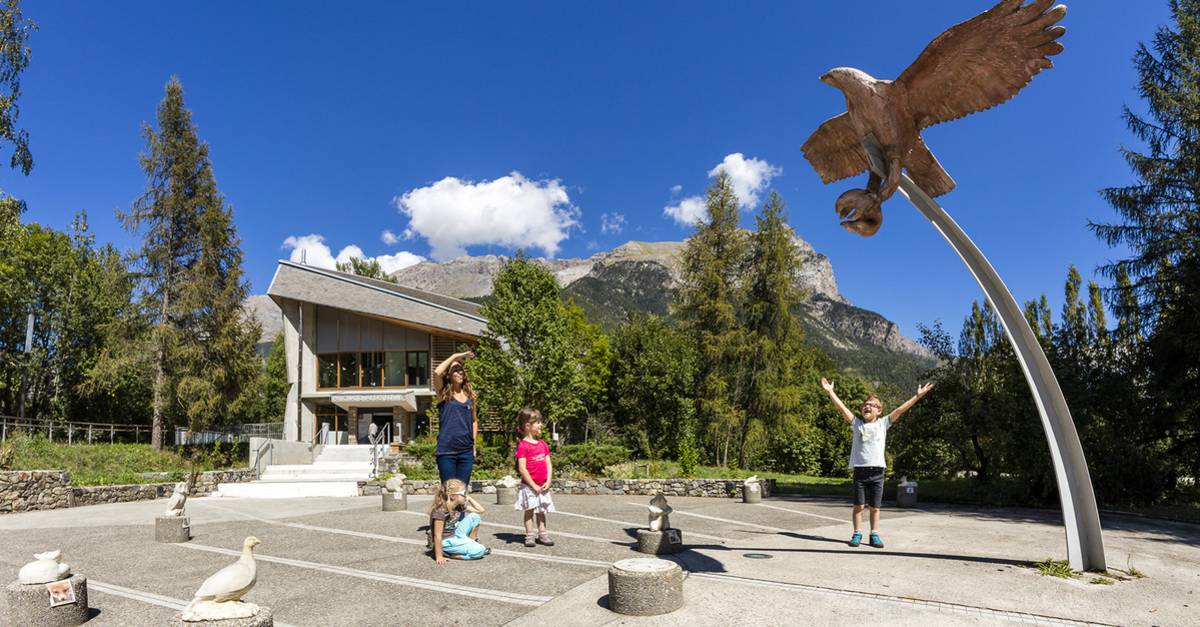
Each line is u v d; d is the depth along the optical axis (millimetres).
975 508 12688
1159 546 7625
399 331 33500
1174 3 17078
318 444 30703
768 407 29672
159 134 29938
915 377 19516
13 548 8086
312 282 32844
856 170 6512
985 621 4457
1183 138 16594
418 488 17312
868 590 5215
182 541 8391
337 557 7066
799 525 9586
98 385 30078
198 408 28359
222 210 31031
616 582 4719
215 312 30203
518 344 22781
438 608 5004
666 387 36094
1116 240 17266
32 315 34344
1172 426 16078
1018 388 14133
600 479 17062
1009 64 4848
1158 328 16359
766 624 4398
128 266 29547
